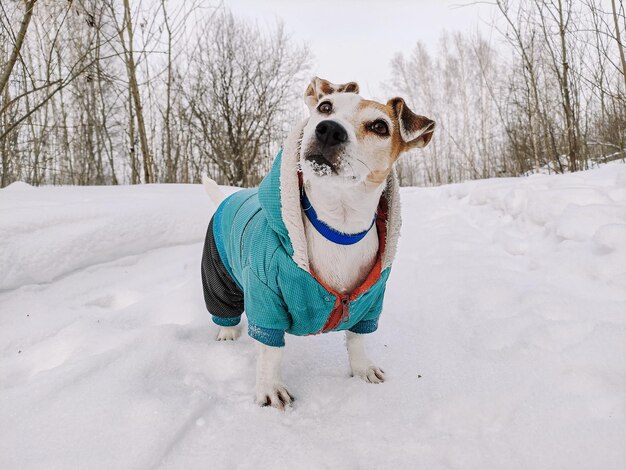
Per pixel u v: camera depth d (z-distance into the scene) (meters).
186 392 0.47
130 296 0.74
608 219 0.80
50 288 0.71
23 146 2.28
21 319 0.62
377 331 0.63
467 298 0.69
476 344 0.56
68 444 0.38
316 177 0.42
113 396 0.43
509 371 0.48
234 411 0.45
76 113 3.00
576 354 0.48
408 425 0.42
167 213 0.90
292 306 0.45
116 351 0.52
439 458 0.38
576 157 1.80
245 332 0.63
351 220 0.44
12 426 0.40
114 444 0.38
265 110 3.21
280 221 0.44
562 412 0.41
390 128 0.46
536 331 0.54
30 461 0.36
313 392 0.48
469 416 0.43
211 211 0.98
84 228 0.78
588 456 0.36
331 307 0.45
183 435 0.40
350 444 0.40
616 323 0.54
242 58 3.21
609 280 0.64
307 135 0.43
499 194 1.22
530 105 2.16
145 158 1.74
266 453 0.38
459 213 1.31
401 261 0.92
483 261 0.85
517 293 0.67
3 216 0.73
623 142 1.75
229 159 2.98
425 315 0.67
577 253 0.74
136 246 0.84
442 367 0.51
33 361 0.54
